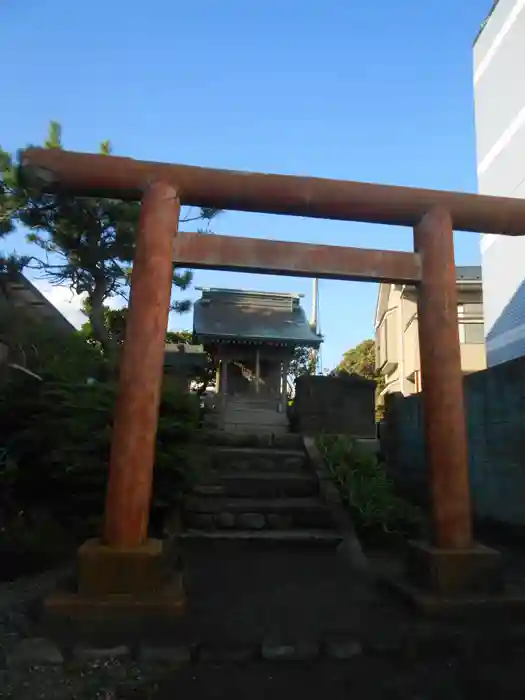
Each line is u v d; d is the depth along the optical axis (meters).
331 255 5.11
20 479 6.41
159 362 4.67
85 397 6.68
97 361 8.98
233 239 4.98
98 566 4.19
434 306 5.08
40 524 5.94
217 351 15.30
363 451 9.23
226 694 3.16
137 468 4.46
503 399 6.70
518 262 9.91
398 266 5.19
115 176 4.86
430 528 4.87
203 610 4.34
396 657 3.71
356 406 12.06
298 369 23.47
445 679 3.40
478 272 18.59
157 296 4.71
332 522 7.15
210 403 14.68
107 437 6.25
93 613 3.99
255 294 16.41
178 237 4.90
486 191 10.73
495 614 4.24
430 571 4.48
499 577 4.48
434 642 3.82
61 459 6.16
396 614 4.29
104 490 6.33
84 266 11.15
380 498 7.19
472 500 7.40
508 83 10.15
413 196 5.23
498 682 3.36
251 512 7.36
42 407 6.79
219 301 16.19
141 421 4.52
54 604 4.00
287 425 13.91
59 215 10.33
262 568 5.71
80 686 3.21
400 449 9.55
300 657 3.63
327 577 5.41
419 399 8.77
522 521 6.24
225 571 5.56
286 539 6.59
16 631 3.90
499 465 6.75
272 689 3.23
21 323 9.80
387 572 5.50
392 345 22.16
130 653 3.60
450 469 4.79
